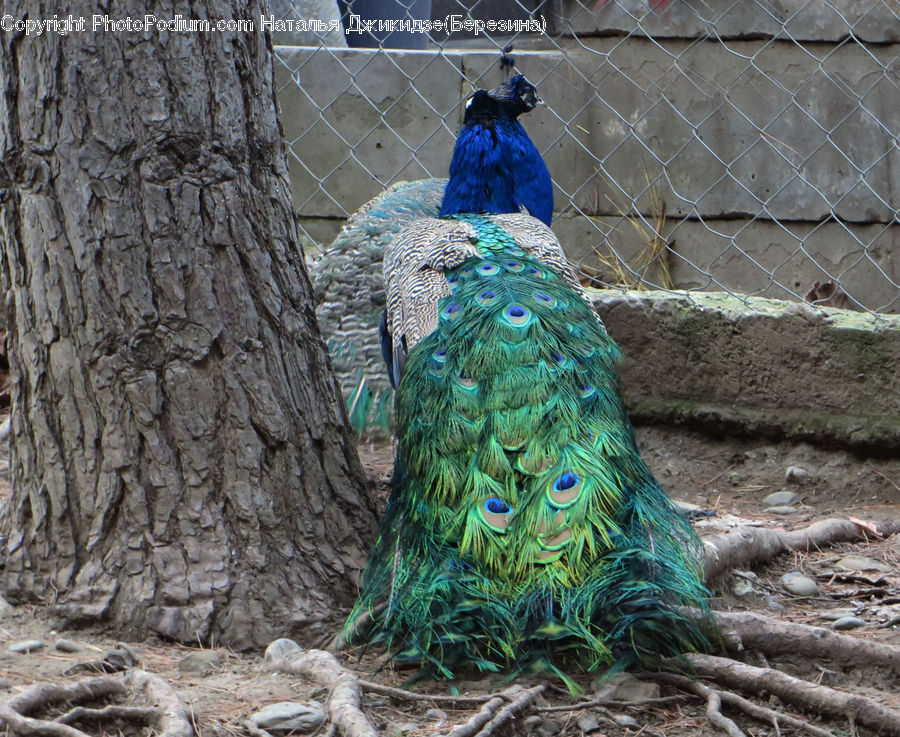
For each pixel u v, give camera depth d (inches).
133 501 190.5
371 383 295.7
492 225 245.4
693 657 177.5
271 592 190.2
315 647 188.4
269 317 198.4
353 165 395.2
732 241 382.6
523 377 192.4
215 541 191.0
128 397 190.2
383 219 305.4
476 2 379.9
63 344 190.9
